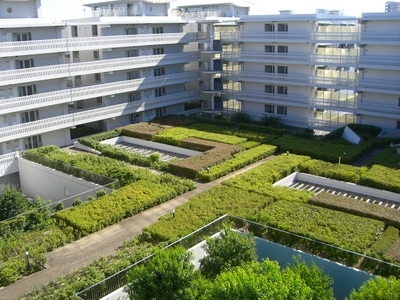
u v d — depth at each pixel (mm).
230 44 56875
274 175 33062
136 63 51188
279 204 27562
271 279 15500
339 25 49188
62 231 25859
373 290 15242
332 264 20859
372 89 44969
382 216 25438
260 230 23641
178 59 56188
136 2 57031
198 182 34031
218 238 21375
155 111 55562
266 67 53906
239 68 56469
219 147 40688
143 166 38562
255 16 53312
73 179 35406
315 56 48719
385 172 33156
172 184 32438
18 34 41500
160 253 18734
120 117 51750
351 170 34094
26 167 40125
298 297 14812
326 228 24156
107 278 19188
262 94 53844
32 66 42469
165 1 59156
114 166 36656
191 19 56938
